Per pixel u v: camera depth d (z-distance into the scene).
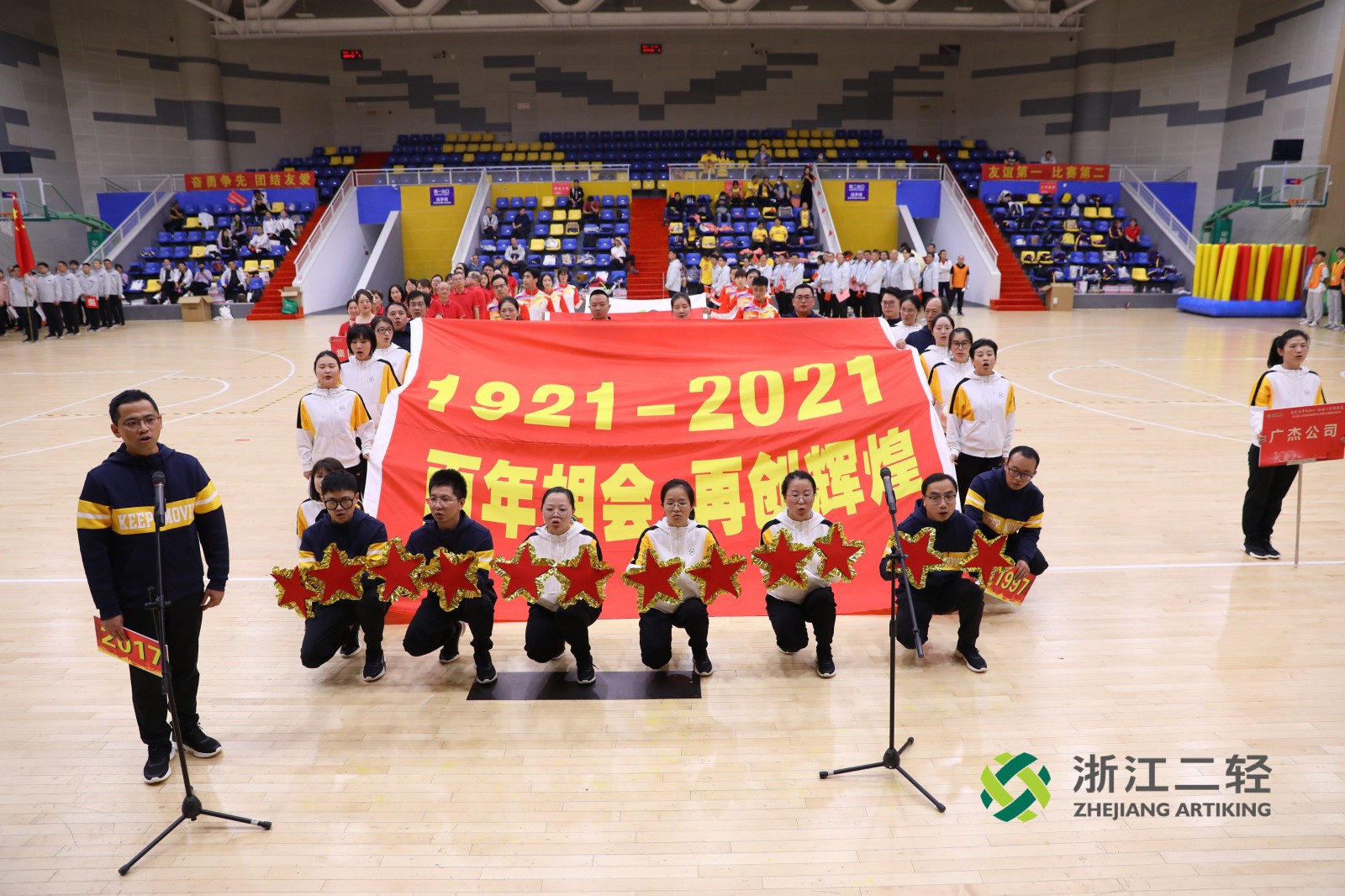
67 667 5.09
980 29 26.86
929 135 31.23
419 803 3.82
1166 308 23.73
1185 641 5.25
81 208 26.17
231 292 23.41
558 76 30.84
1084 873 3.37
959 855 3.47
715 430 6.14
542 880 3.35
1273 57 23.91
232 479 8.73
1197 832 3.59
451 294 10.80
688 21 26.36
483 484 5.93
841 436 6.09
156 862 3.46
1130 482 8.45
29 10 24.22
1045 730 4.34
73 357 16.66
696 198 25.14
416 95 30.98
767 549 4.72
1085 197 26.06
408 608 5.62
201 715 4.55
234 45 28.59
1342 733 4.29
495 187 25.59
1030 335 18.70
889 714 4.04
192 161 28.38
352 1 28.97
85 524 3.73
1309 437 6.12
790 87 30.95
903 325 7.39
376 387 6.60
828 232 23.52
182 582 3.99
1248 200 23.28
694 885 3.31
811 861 3.44
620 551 5.81
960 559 4.86
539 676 4.95
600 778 3.98
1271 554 6.55
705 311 11.98
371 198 25.47
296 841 3.59
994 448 6.09
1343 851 3.48
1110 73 27.86
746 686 4.80
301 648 4.87
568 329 6.63
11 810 3.80
